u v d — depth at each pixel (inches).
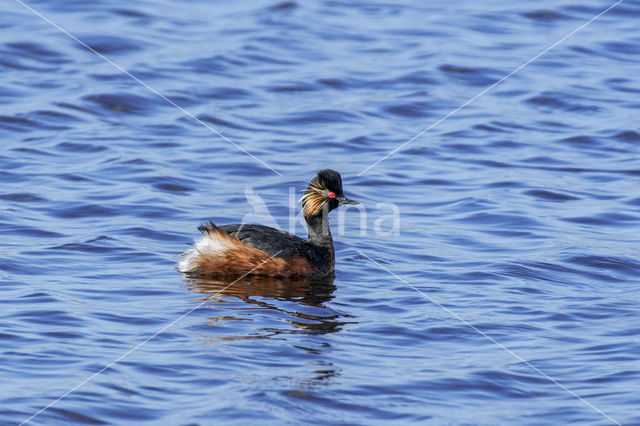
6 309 472.7
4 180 725.3
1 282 516.7
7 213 649.0
